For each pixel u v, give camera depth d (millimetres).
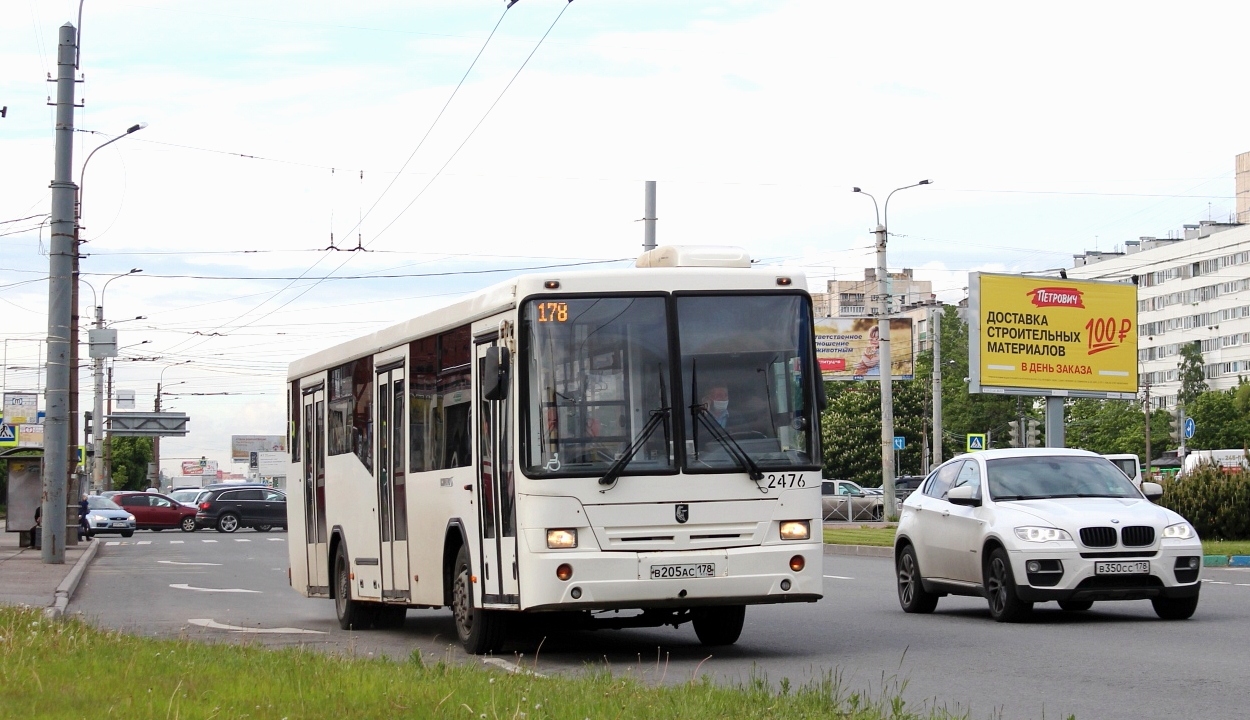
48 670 9805
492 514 12508
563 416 11930
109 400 88250
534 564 11758
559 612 12977
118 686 9047
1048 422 47656
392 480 15203
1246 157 153750
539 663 12367
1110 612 16547
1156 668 11102
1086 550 14781
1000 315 46469
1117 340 48000
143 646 11719
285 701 8469
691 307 12297
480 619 12977
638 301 12227
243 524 60969
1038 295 47000
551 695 8570
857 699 8609
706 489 12031
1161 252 156750
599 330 12125
